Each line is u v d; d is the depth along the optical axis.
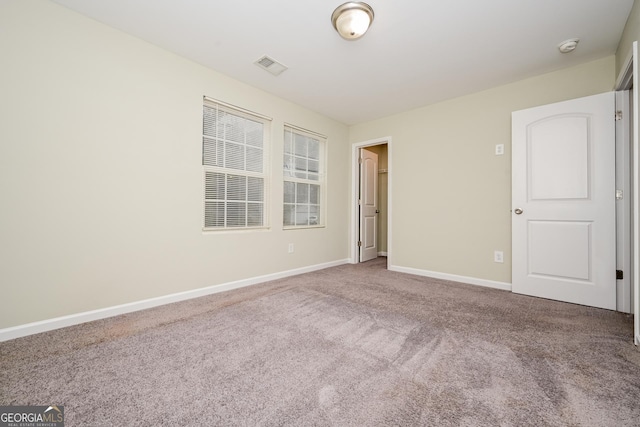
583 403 1.08
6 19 1.60
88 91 1.88
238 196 2.86
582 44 2.13
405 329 1.80
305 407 1.07
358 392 1.16
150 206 2.18
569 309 2.18
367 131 4.08
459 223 3.11
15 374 1.27
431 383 1.22
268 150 3.14
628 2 1.70
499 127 2.85
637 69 1.59
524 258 2.58
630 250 2.10
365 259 4.50
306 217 3.69
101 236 1.94
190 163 2.42
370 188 4.70
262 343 1.60
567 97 2.47
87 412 1.04
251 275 2.92
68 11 1.80
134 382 1.22
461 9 1.77
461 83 2.81
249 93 2.87
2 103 1.58
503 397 1.12
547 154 2.44
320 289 2.75
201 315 2.03
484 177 2.94
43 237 1.72
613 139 2.15
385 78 2.72
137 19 1.90
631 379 1.24
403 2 1.71
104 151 1.95
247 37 2.10
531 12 1.79
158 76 2.22
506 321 1.94
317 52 2.29
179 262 2.36
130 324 1.85
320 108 3.54
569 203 2.33
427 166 3.39
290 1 1.72
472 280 3.00
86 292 1.88
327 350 1.52
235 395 1.14
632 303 2.08
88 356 1.44
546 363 1.38
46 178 1.73
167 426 0.97
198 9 1.79
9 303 1.61
